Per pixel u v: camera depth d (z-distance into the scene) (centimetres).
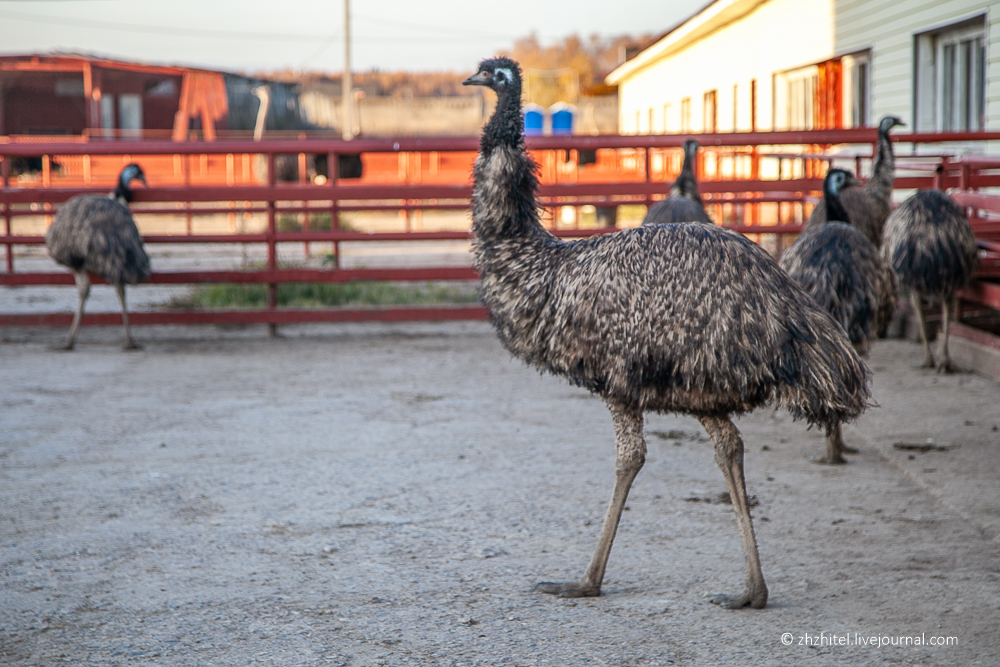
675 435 664
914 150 1411
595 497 534
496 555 452
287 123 4506
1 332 1110
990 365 823
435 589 414
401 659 350
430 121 6022
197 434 670
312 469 589
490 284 412
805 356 357
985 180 1061
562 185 1088
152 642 367
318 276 1064
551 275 395
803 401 358
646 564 439
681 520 497
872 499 529
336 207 1277
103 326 1066
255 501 532
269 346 1027
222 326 1166
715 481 564
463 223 2591
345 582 422
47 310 1210
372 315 1065
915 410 721
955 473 570
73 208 952
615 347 371
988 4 1235
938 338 933
